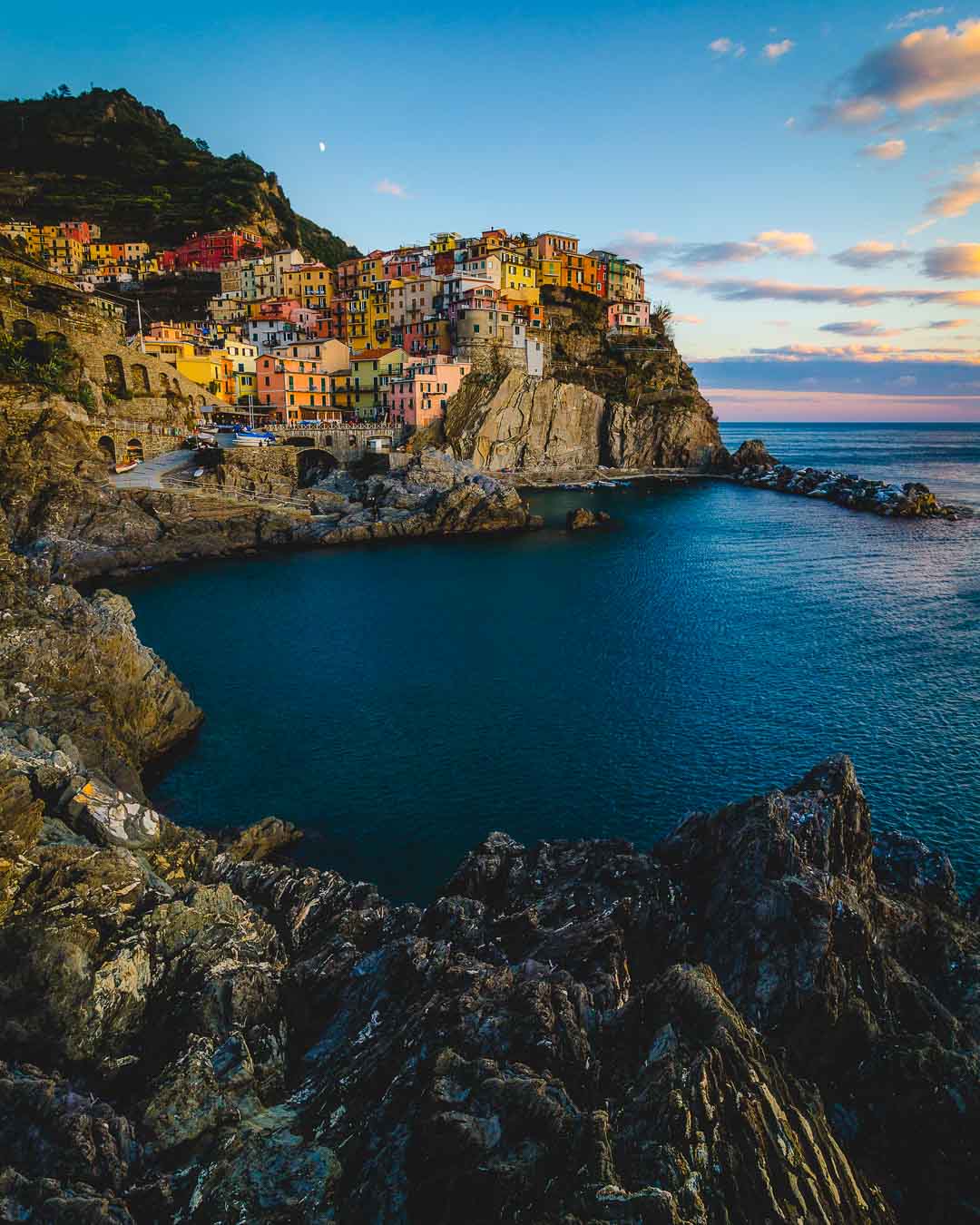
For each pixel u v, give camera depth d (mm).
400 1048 20766
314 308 189750
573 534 126438
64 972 23531
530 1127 16797
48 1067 22375
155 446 118188
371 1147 17688
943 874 32250
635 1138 16656
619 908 27406
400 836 40594
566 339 190250
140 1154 18797
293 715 55375
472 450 161875
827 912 23859
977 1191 18969
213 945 26844
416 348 176375
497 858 34219
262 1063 22422
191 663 65312
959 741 50219
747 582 95500
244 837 38344
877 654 67562
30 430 98250
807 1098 20031
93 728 42562
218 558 105750
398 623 77312
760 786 45125
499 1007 21141
